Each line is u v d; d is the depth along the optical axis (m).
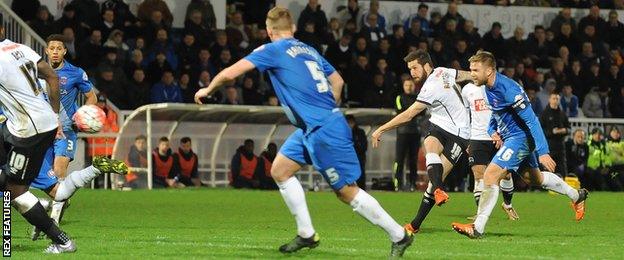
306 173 51.97
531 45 60.09
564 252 20.73
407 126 47.38
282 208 34.47
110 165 22.84
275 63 18.30
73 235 23.61
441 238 23.72
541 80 57.88
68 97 26.52
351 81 54.78
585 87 59.44
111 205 35.03
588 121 54.66
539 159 23.12
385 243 21.98
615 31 62.09
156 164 47.41
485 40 59.03
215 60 53.44
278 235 24.03
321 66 18.73
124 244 21.28
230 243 21.80
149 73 51.59
